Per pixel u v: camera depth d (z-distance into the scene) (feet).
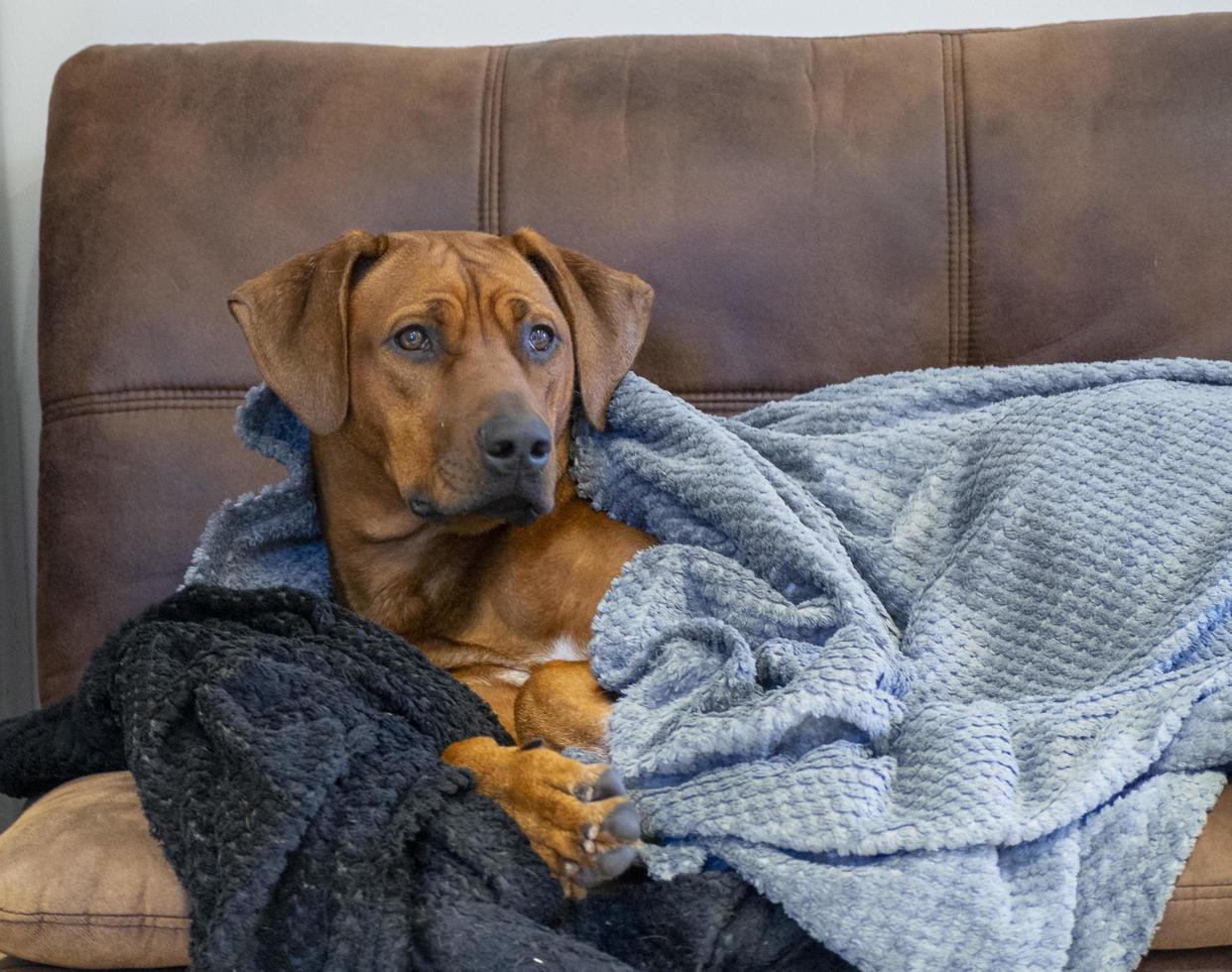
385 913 3.58
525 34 8.35
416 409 5.33
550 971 3.43
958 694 4.90
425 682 4.56
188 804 3.94
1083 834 3.97
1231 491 5.02
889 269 6.63
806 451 5.77
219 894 3.62
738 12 8.39
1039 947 3.64
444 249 5.65
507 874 3.74
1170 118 6.59
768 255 6.62
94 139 6.68
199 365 6.44
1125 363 5.88
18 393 8.21
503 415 4.99
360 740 4.09
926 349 6.64
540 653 5.74
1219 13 6.82
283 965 3.63
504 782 4.03
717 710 4.50
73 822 4.39
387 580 5.89
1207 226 6.48
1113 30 6.84
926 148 6.70
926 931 3.64
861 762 4.07
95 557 6.29
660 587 5.29
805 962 3.90
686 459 5.58
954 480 5.58
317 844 3.76
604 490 5.83
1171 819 3.97
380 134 6.72
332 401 5.46
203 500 6.36
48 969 4.17
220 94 6.75
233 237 6.54
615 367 5.95
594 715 4.93
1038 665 4.91
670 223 6.63
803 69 6.92
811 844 3.82
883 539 5.54
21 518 8.25
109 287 6.47
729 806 4.01
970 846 3.78
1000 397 5.99
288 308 5.54
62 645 6.27
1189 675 4.40
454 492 5.06
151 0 8.14
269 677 4.23
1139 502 5.03
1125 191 6.53
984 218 6.62
